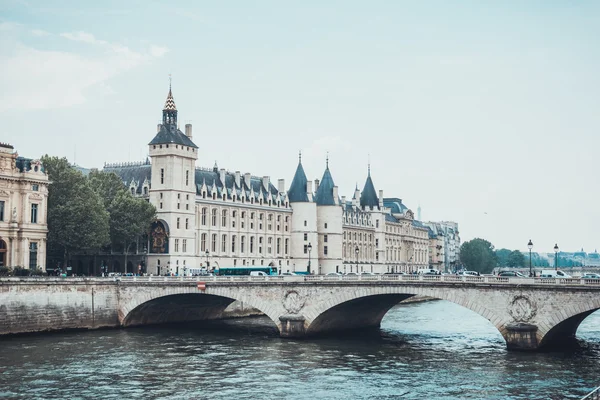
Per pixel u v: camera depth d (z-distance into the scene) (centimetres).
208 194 17000
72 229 12788
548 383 6919
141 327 11394
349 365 7981
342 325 10800
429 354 8694
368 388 6856
